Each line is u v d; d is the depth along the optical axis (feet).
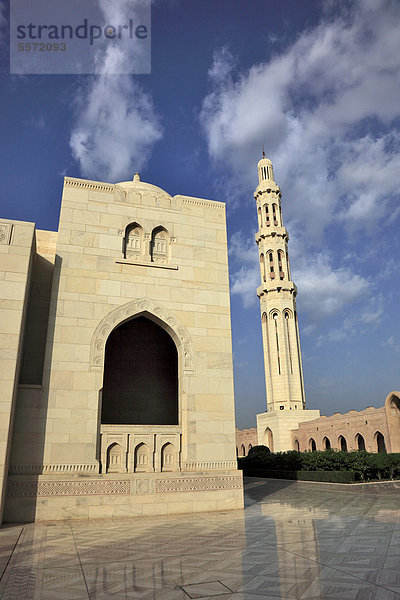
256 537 34.06
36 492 43.47
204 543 32.01
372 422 135.85
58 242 52.80
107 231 55.42
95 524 41.19
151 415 64.69
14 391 43.73
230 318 57.82
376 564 25.43
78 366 49.06
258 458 126.31
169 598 20.21
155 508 46.96
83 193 55.77
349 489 79.05
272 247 224.94
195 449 50.80
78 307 51.26
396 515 45.91
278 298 213.46
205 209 61.67
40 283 56.70
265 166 247.70
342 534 34.94
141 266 55.62
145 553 29.07
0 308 44.83
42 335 54.39
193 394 52.65
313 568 24.80
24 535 35.73
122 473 47.24
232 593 20.72
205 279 58.34
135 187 64.54
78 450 46.32
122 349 66.49
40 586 22.20
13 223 48.01
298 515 46.29
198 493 49.24
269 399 206.69
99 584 22.43
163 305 55.21
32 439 45.14
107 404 63.57
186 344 54.44
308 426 174.91
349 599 19.58
